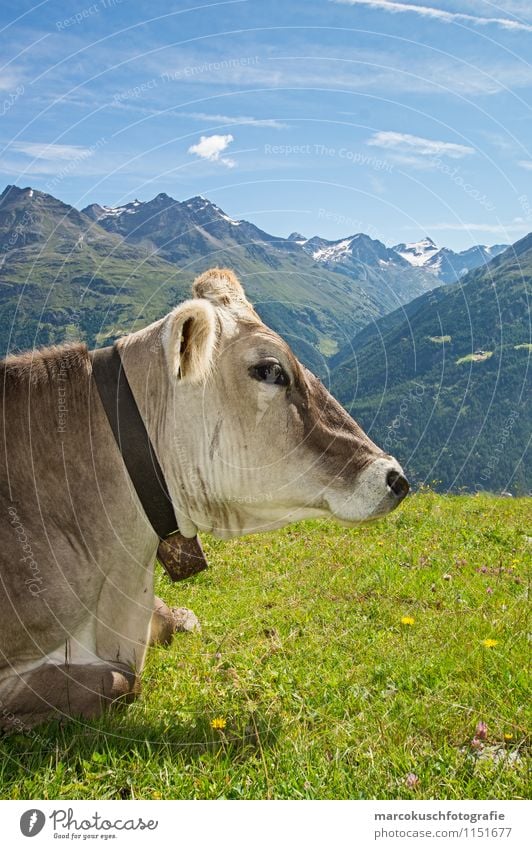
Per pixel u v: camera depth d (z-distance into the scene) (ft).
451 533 9.33
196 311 4.93
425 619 6.58
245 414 5.27
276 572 8.11
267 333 5.35
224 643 6.35
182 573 5.82
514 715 5.08
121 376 5.41
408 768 4.66
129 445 5.34
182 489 5.41
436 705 5.21
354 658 5.98
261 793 4.55
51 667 5.17
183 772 4.68
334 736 4.98
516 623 6.28
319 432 5.38
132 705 5.30
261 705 5.39
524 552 8.53
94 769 4.69
